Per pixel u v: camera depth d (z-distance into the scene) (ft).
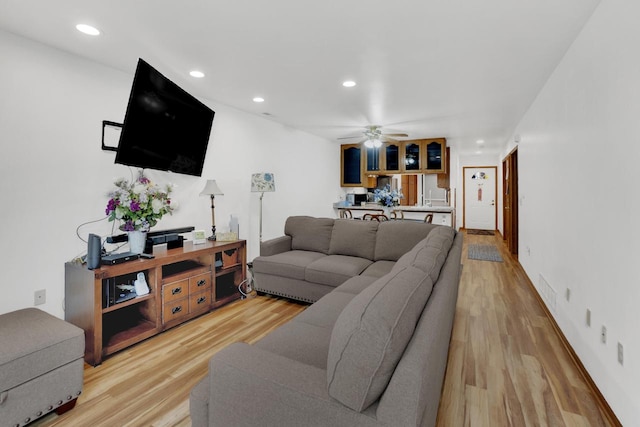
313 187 20.45
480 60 8.72
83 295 7.56
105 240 9.19
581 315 7.19
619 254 5.50
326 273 10.16
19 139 7.54
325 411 3.23
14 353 5.08
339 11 6.40
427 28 7.04
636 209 4.98
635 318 4.97
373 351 3.00
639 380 4.83
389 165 22.21
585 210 7.02
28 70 7.64
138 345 8.14
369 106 13.30
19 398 5.11
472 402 5.99
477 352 7.85
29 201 7.74
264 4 6.16
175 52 8.31
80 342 5.89
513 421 5.50
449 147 24.93
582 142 7.19
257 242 15.44
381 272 9.68
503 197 24.88
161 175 10.89
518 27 7.01
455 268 6.00
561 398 6.14
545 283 10.57
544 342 8.39
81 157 8.67
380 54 8.36
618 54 5.52
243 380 3.65
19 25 7.00
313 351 5.02
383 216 19.13
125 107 9.68
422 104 12.92
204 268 10.10
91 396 6.17
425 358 3.04
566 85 8.28
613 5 5.68
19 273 7.61
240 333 8.84
